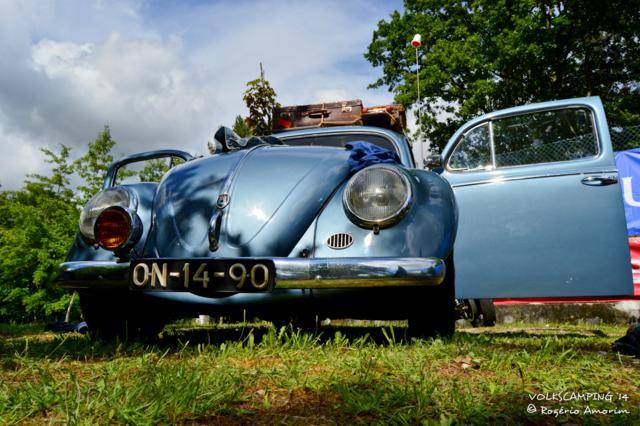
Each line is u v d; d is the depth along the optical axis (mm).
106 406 1377
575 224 3193
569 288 3145
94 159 16922
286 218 2393
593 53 20766
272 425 1281
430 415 1354
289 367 1819
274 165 2623
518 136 3475
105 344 2646
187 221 2496
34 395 1441
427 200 2375
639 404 1516
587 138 3336
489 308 5781
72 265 2547
